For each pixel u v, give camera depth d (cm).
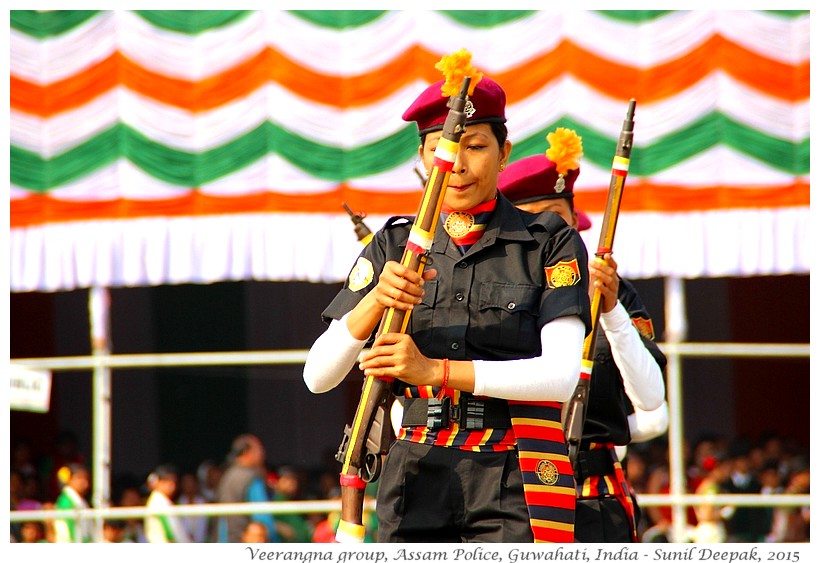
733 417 3328
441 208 850
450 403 833
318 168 1962
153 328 3272
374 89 1958
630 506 1074
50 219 2002
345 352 830
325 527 2323
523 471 816
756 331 3291
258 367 3322
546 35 1933
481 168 843
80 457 2972
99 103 2000
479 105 841
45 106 2009
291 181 1967
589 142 1922
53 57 2009
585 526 1031
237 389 3322
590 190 1922
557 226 853
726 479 2647
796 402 3319
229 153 1973
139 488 2931
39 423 3184
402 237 868
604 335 1066
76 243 1994
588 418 1055
